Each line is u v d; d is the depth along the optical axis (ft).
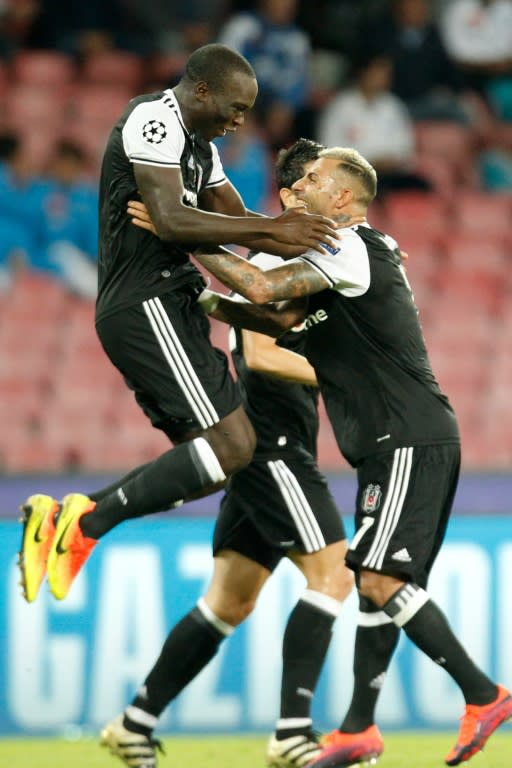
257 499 59.62
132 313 50.80
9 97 144.77
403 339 52.13
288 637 58.90
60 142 132.26
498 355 122.62
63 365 118.93
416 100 144.36
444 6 151.64
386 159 136.36
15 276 125.49
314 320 52.85
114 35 148.97
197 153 51.67
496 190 145.18
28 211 125.80
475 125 147.43
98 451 109.60
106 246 51.70
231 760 63.72
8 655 73.87
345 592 59.88
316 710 74.13
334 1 146.61
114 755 59.06
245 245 50.85
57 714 73.87
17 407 114.73
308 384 57.62
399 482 51.26
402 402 51.78
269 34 135.23
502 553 75.36
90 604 74.49
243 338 58.18
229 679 74.43
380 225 135.54
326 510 59.77
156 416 54.65
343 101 136.15
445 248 134.21
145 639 74.43
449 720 74.69
